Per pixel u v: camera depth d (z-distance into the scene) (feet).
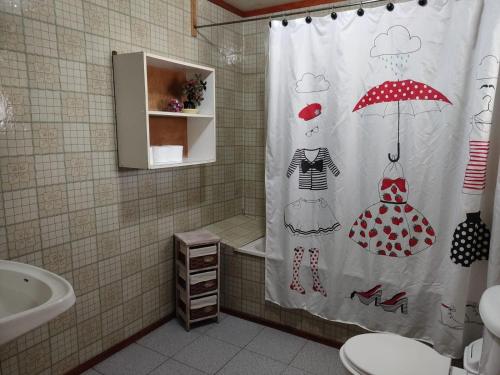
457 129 5.81
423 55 5.89
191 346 7.49
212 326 8.25
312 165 6.99
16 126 5.29
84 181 6.28
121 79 6.42
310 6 8.84
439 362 4.81
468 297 6.15
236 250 8.33
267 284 7.90
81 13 5.98
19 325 3.47
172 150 7.05
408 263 6.41
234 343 7.62
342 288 7.03
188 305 7.82
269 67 7.11
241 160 10.26
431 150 6.01
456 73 5.69
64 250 6.09
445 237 6.10
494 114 5.63
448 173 5.95
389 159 6.32
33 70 5.42
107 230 6.77
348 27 6.33
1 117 5.12
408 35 5.94
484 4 5.42
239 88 9.89
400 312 6.60
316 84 6.77
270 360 7.09
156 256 7.89
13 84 5.22
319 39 6.64
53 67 5.66
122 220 7.04
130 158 6.60
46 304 3.73
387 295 6.64
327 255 7.07
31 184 5.55
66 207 6.05
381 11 6.07
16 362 5.61
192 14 8.16
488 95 5.44
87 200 6.36
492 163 5.74
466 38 5.55
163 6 7.47
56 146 5.81
